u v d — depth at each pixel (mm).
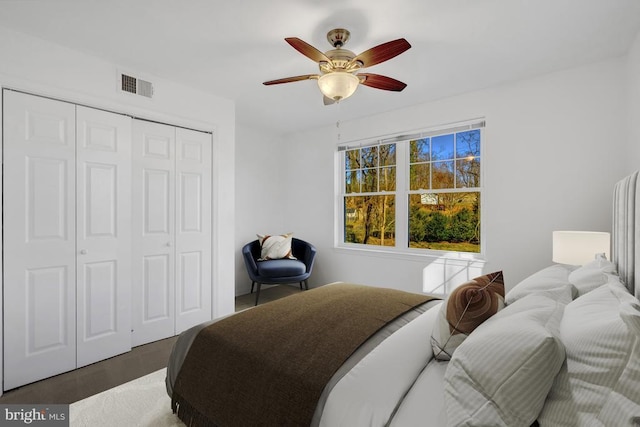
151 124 2779
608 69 2480
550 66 2596
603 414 755
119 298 2568
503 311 1248
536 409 843
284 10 1854
